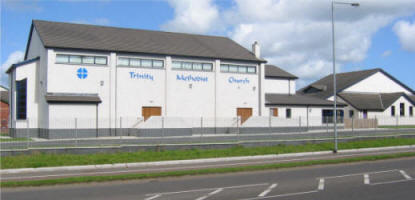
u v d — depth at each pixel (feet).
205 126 131.44
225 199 37.37
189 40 146.20
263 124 130.52
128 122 120.37
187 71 131.13
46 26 124.16
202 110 132.87
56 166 61.98
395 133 121.90
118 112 119.44
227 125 134.21
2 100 177.27
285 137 106.93
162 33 146.61
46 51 112.06
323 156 79.56
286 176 52.70
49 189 43.57
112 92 118.73
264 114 143.02
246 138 102.63
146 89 124.36
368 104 188.65
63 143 82.99
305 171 57.98
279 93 174.50
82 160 65.72
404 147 98.32
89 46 116.67
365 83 203.10
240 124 133.39
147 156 71.26
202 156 73.92
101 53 118.21
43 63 115.44
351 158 70.38
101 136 114.93
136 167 63.77
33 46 130.62
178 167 63.05
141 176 50.55
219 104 135.74
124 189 43.32
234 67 139.74
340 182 47.01
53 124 106.63
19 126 113.70
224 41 156.25
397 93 198.08
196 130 129.18
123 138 102.17
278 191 41.24
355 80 199.72
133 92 122.21
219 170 55.88
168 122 115.34
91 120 113.39
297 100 162.09
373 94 203.92
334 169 59.88
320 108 164.45
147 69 124.77
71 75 113.91
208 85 134.41
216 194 39.88
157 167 63.41
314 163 64.64
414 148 96.07
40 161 63.72
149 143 84.43
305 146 90.12
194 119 130.31
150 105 124.67
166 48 131.03
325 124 145.28
